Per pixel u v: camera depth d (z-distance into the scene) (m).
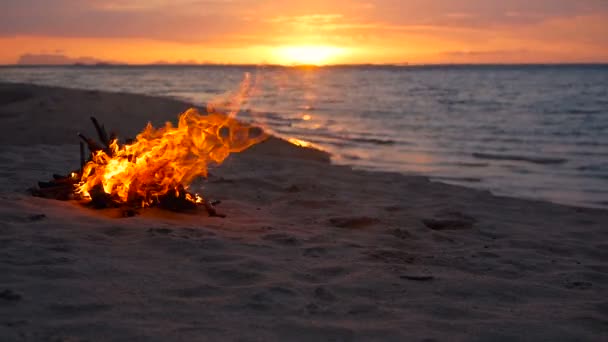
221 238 5.54
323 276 4.67
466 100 47.75
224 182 9.08
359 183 10.11
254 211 7.18
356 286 4.41
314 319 3.73
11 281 4.00
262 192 8.55
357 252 5.43
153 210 6.44
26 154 10.72
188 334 3.37
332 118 29.30
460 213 7.71
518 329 3.74
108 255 4.73
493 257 5.63
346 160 15.12
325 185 9.52
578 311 4.14
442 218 7.35
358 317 3.82
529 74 180.38
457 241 6.26
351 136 21.03
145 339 3.26
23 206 5.92
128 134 14.45
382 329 3.62
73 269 4.29
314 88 79.12
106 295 3.89
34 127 14.82
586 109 36.12
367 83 105.50
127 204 6.45
